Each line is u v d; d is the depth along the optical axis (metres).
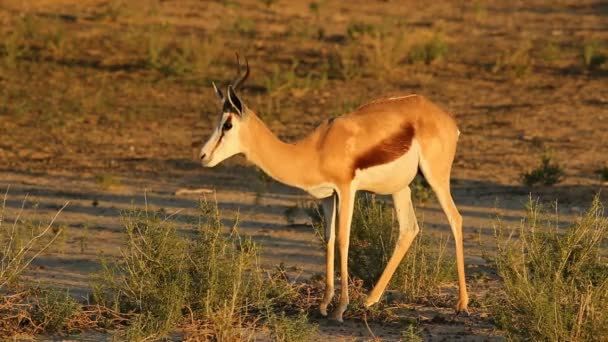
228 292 32.31
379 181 34.03
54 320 31.86
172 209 53.09
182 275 32.09
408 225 35.31
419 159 34.56
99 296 33.53
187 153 67.12
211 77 86.19
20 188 57.81
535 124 73.44
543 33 106.62
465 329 32.47
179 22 105.94
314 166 33.53
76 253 43.91
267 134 33.56
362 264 38.06
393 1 123.62
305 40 99.94
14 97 79.19
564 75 88.44
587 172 60.78
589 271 31.12
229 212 52.53
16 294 33.94
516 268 31.92
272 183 59.81
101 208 53.56
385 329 32.56
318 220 45.59
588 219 32.16
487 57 94.81
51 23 100.00
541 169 58.12
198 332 30.88
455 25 110.44
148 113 76.69
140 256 33.38
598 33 106.38
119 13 104.75
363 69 88.81
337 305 34.78
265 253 44.28
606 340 28.72
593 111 76.81
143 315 30.95
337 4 120.56
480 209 52.78
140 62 90.00
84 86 82.88
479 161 64.19
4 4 108.12
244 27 103.25
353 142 33.47
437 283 37.84
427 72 89.25
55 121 73.56
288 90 82.38
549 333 28.88
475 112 77.31
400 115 34.34
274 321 30.70
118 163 64.50
